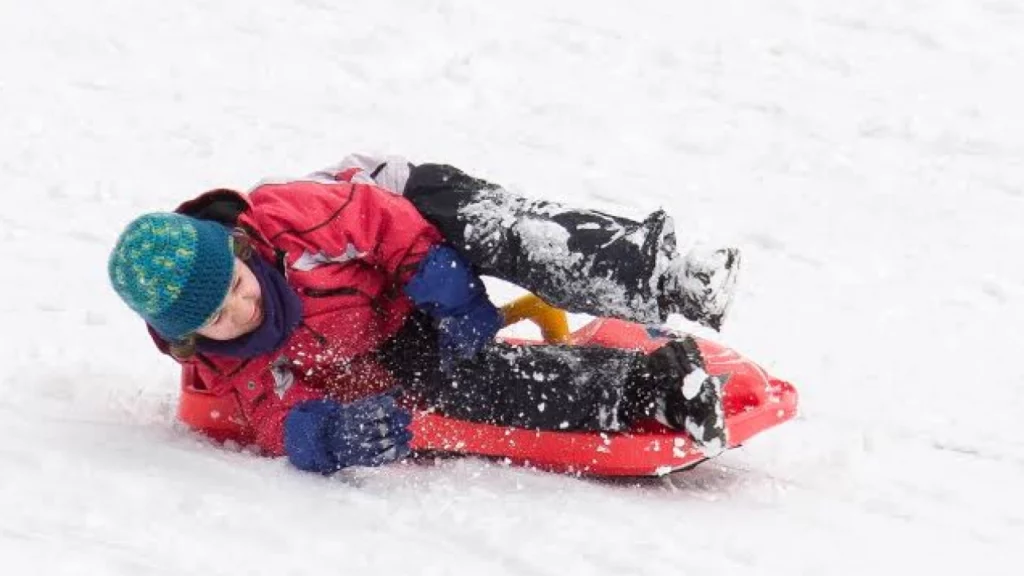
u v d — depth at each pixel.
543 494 12.98
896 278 21.20
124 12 31.39
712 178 25.05
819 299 20.23
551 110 27.61
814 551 12.10
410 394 13.86
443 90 28.42
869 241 22.64
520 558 11.12
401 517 11.86
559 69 29.56
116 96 26.98
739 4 33.16
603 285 12.78
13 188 22.31
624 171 25.14
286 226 13.02
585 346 14.14
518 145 26.03
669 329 15.17
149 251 11.97
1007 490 14.33
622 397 13.43
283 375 13.36
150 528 10.83
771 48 30.89
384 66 29.31
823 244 22.42
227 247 12.31
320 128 26.19
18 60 28.38
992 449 15.48
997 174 25.56
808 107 28.11
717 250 12.30
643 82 29.12
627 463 13.45
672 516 12.69
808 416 16.17
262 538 10.96
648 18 32.28
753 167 25.62
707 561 11.53
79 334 16.92
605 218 13.11
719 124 27.28
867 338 18.86
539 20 31.95
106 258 19.92
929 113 27.97
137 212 21.89
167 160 24.19
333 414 12.79
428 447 13.92
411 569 10.68
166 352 13.29
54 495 11.27
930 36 31.70
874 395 16.89
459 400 13.78
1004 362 18.25
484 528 11.68
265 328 12.68
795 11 32.81
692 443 13.27
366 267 13.49
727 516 12.88
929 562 12.16
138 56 29.16
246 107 26.97
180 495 11.69
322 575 10.35
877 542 12.55
